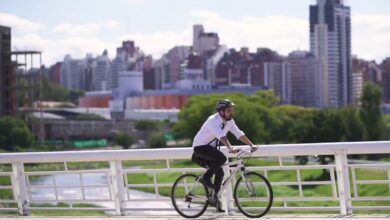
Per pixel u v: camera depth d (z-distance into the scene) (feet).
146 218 34.63
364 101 279.90
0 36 463.01
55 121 517.14
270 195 32.40
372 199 32.83
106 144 508.12
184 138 368.07
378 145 32.17
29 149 397.60
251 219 32.65
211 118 32.63
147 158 35.63
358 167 33.04
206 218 33.53
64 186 38.65
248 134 290.35
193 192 34.01
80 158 37.06
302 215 33.50
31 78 488.44
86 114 597.52
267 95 510.58
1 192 75.92
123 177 37.27
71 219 35.09
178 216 35.19
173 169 35.65
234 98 349.61
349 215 32.83
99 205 71.56
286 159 127.13
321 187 106.73
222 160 32.58
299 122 254.47
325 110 244.63
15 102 470.80
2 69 462.19
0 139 389.80
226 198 34.78
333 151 32.78
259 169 34.42
